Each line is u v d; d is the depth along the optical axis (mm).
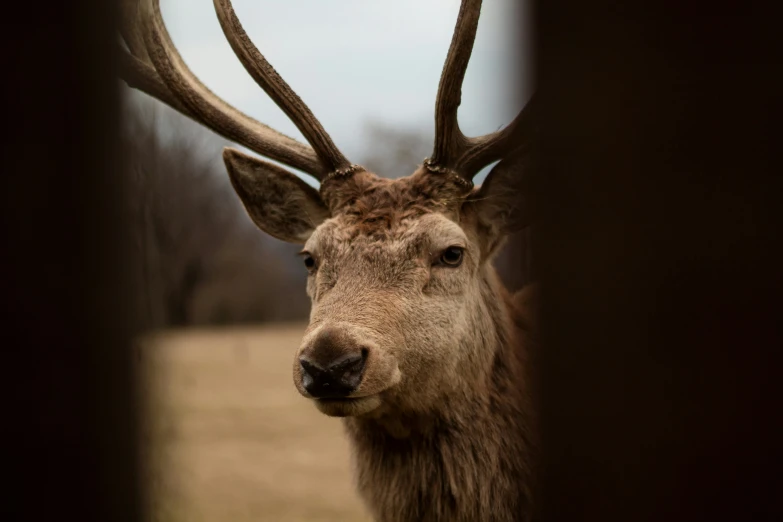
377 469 11500
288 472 28719
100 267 6480
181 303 89625
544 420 7805
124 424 7121
